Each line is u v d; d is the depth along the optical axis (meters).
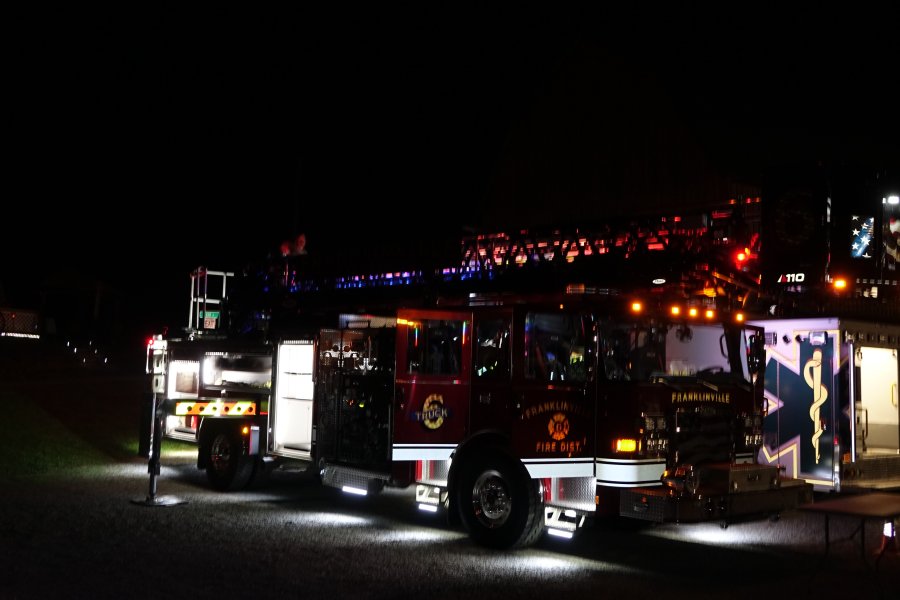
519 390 8.57
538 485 8.50
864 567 8.07
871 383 13.04
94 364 28.95
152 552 8.16
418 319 9.02
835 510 7.11
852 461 11.58
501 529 8.52
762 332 9.43
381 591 6.92
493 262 13.69
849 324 11.79
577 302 8.45
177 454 16.48
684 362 8.83
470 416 8.95
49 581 7.00
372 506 11.16
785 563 8.21
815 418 11.84
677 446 8.34
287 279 16.20
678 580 7.47
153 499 10.98
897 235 13.49
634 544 9.05
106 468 14.26
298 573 7.46
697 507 7.82
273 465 11.80
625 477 8.08
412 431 8.91
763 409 9.36
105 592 6.70
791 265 12.99
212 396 12.98
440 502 9.33
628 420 8.16
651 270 11.05
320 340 10.66
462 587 7.11
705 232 11.36
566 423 8.39
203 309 16.20
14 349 28.62
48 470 13.81
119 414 19.62
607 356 8.38
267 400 11.84
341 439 10.26
